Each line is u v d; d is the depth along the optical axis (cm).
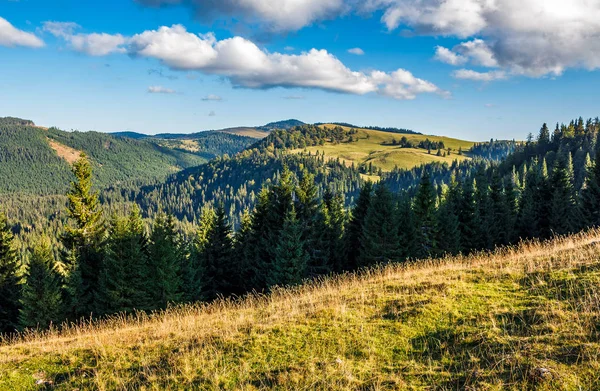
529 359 718
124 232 3778
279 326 1048
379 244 4062
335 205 5359
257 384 792
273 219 4706
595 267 1060
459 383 700
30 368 998
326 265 4425
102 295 3772
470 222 4969
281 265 3681
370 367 802
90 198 4381
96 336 1241
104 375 911
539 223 6109
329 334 965
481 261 1436
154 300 3791
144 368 916
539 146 16625
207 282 4838
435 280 1233
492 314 927
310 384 759
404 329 936
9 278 4138
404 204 5584
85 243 4306
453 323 924
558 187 5978
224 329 1101
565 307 885
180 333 1134
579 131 15750
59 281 4169
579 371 658
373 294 1209
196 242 6400
